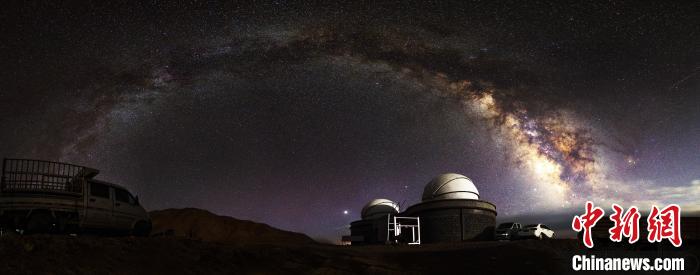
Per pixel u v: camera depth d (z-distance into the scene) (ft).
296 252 63.00
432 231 132.87
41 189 53.31
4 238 42.01
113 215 58.44
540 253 77.97
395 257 71.51
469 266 67.77
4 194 51.96
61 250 43.34
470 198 136.98
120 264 44.65
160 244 52.47
